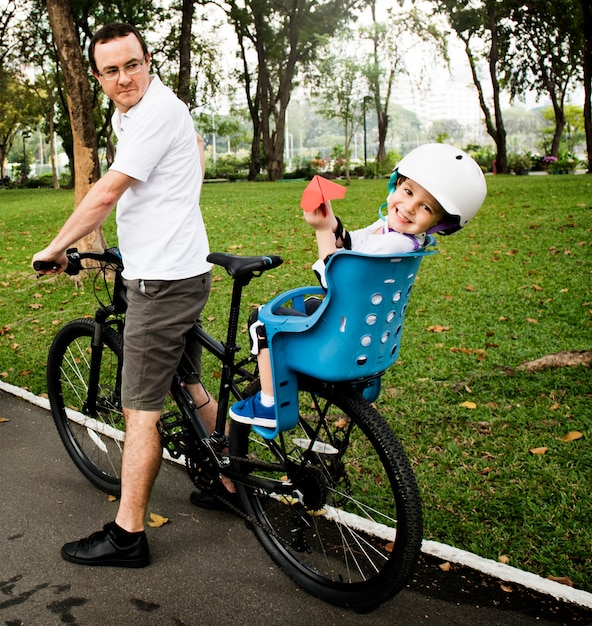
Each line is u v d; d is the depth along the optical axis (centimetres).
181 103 271
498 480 336
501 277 733
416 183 224
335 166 4112
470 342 537
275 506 322
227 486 301
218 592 263
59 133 4078
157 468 279
